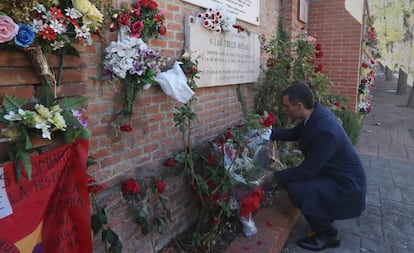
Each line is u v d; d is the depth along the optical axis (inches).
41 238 57.2
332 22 236.7
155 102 96.3
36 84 55.6
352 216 106.4
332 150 100.9
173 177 105.0
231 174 104.3
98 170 80.2
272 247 102.4
